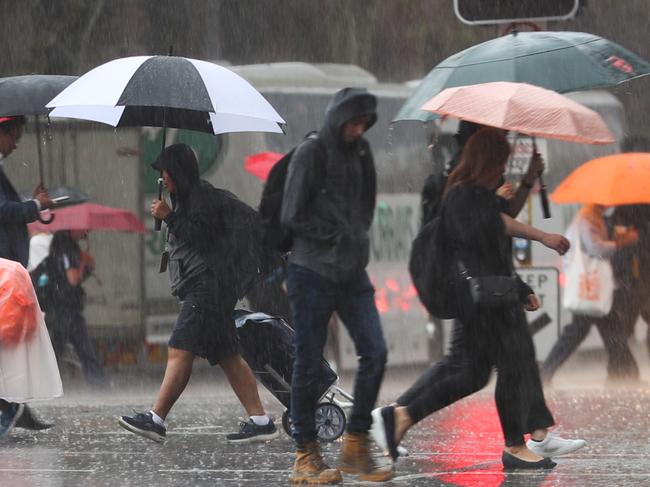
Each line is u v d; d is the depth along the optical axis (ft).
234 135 156.56
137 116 92.84
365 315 71.26
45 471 78.07
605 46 83.87
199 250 86.22
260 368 89.66
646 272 137.49
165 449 87.35
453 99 75.82
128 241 156.76
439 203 77.30
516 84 76.59
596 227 134.00
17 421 95.55
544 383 134.00
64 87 94.79
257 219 86.43
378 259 155.63
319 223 70.28
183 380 86.94
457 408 114.01
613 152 179.83
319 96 161.89
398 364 156.15
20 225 95.50
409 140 160.86
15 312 88.28
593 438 92.58
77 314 135.64
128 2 212.02
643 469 77.56
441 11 245.24
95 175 155.84
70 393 137.28
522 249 133.49
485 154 73.46
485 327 74.38
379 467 73.00
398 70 243.19
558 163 174.60
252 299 134.31
